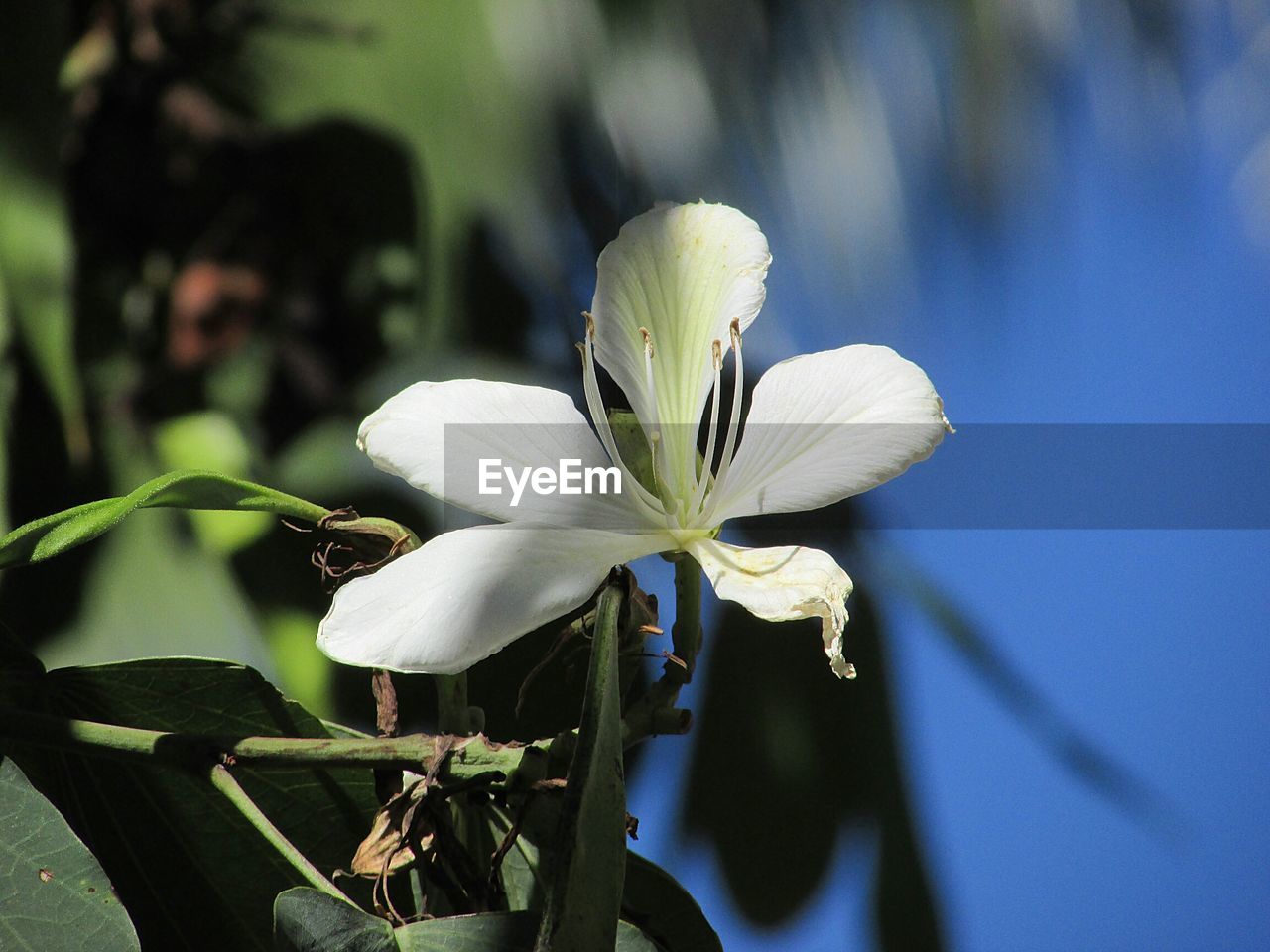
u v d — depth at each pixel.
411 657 0.62
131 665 0.66
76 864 0.63
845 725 0.98
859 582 1.00
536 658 0.75
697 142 1.06
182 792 0.66
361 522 0.66
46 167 0.93
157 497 0.66
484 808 0.66
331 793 0.66
